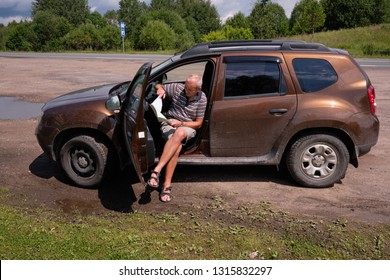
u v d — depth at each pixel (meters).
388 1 53.12
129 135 4.32
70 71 18.91
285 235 3.92
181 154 4.91
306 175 4.94
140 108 4.11
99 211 4.46
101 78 16.09
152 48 46.31
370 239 3.85
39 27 54.41
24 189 5.03
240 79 4.76
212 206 4.54
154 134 5.01
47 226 4.07
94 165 4.96
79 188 5.05
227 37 38.09
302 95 4.73
